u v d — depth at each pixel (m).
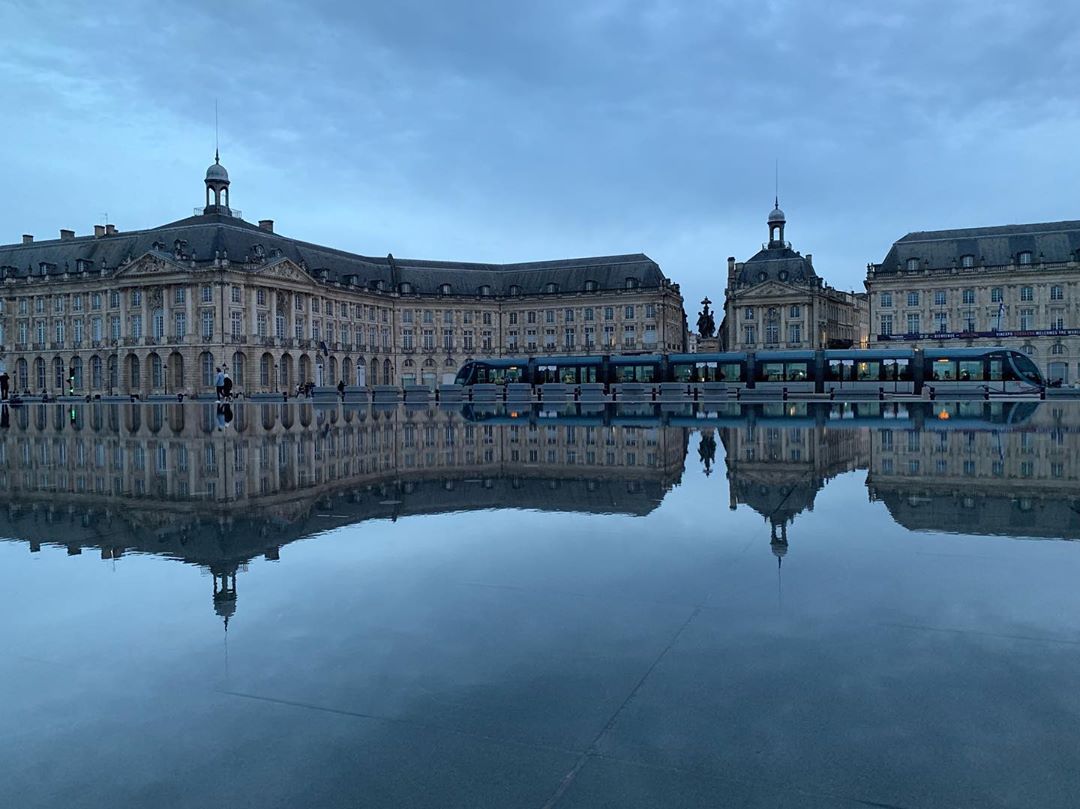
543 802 3.38
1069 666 4.68
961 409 36.12
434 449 17.69
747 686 4.45
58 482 12.22
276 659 4.89
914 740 3.85
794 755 3.73
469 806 3.36
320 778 3.59
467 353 109.06
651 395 57.94
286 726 4.07
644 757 3.74
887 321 95.25
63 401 73.25
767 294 101.44
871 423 25.72
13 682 4.58
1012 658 4.80
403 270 107.88
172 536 8.22
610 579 6.52
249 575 6.72
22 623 5.52
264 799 3.43
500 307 110.25
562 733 3.96
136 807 3.37
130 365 84.12
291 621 5.56
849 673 4.61
